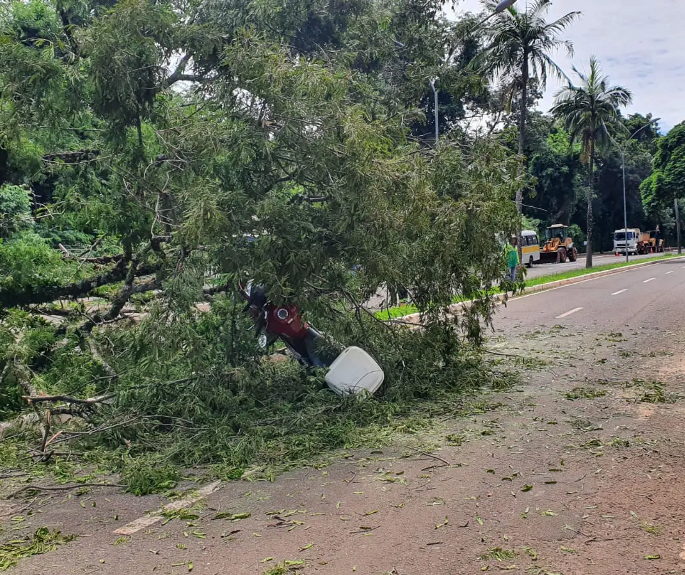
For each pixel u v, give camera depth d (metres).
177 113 7.62
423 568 3.46
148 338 6.29
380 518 4.14
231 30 8.22
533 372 8.75
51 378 7.21
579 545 3.69
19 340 7.21
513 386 7.95
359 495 4.56
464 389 7.82
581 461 5.14
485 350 9.94
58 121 6.98
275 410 6.74
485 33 22.44
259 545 3.80
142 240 7.46
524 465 5.10
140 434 5.90
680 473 4.79
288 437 5.92
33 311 8.19
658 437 5.71
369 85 9.66
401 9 10.90
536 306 17.06
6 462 5.58
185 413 6.12
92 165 7.77
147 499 4.66
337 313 7.57
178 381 6.54
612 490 4.50
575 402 7.10
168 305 6.45
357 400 6.75
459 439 5.83
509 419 6.49
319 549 3.72
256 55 6.55
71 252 8.84
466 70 11.67
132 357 6.70
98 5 8.46
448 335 8.11
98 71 6.54
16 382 6.51
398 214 6.93
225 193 6.14
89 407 6.36
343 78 6.97
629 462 5.07
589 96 38.41
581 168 57.91
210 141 6.40
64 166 7.80
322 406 6.76
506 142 8.66
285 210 6.38
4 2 8.48
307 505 4.41
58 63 6.59
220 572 3.49
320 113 6.60
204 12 8.45
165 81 7.21
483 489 4.61
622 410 6.69
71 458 5.66
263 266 6.25
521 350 10.41
